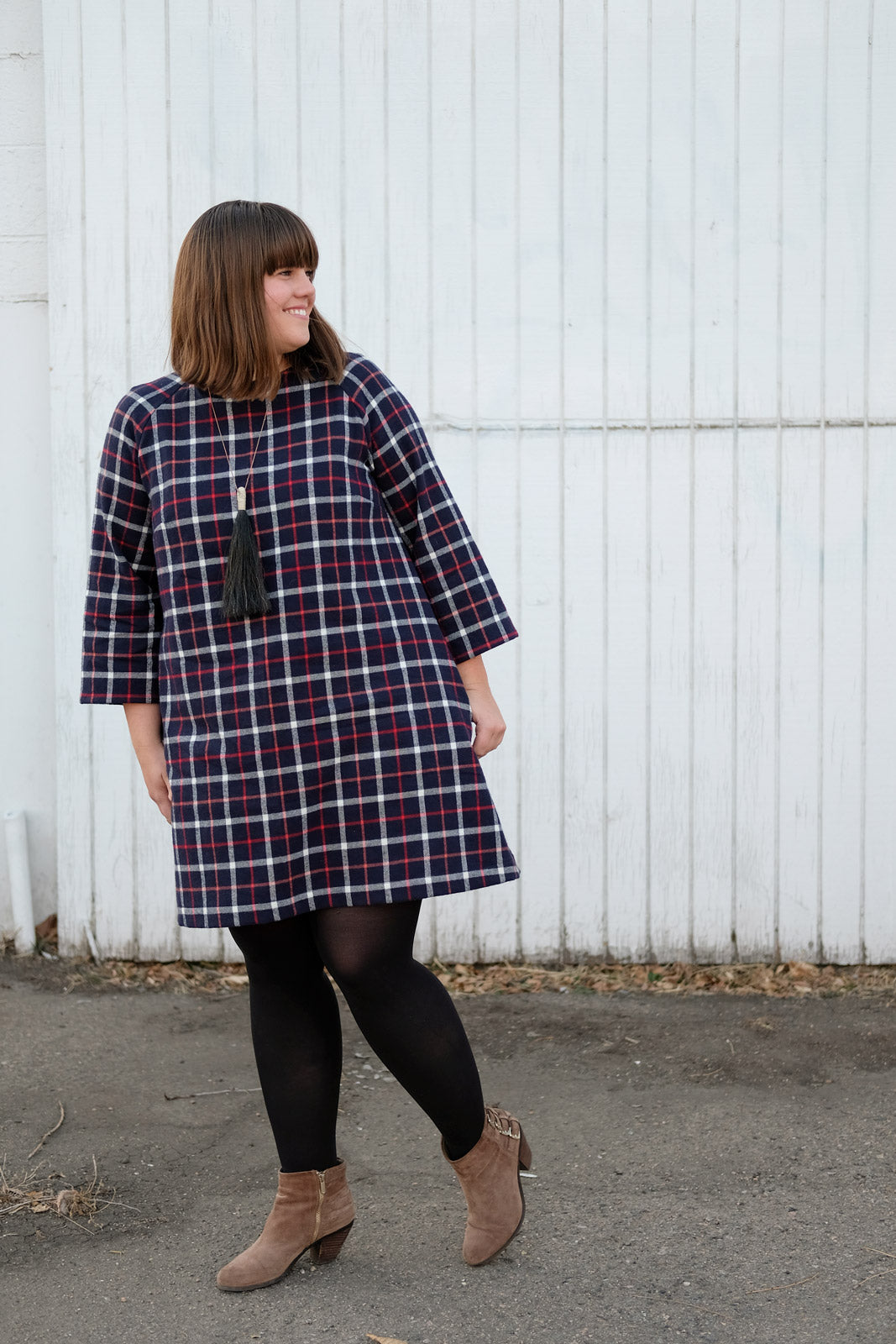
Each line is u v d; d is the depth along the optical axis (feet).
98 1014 10.75
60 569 11.71
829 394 11.38
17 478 12.02
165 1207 7.50
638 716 11.64
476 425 11.51
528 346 11.44
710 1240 6.95
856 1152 8.04
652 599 11.56
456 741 6.07
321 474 5.93
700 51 11.19
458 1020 6.33
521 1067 9.61
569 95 11.27
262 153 11.44
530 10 11.22
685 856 11.71
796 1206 7.32
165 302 11.57
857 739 11.59
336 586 5.92
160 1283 6.63
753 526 11.48
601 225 11.34
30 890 12.17
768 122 11.21
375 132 11.37
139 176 11.48
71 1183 7.80
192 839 6.07
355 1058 9.82
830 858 11.66
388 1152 8.20
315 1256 6.73
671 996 11.12
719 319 11.36
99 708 11.80
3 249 11.86
